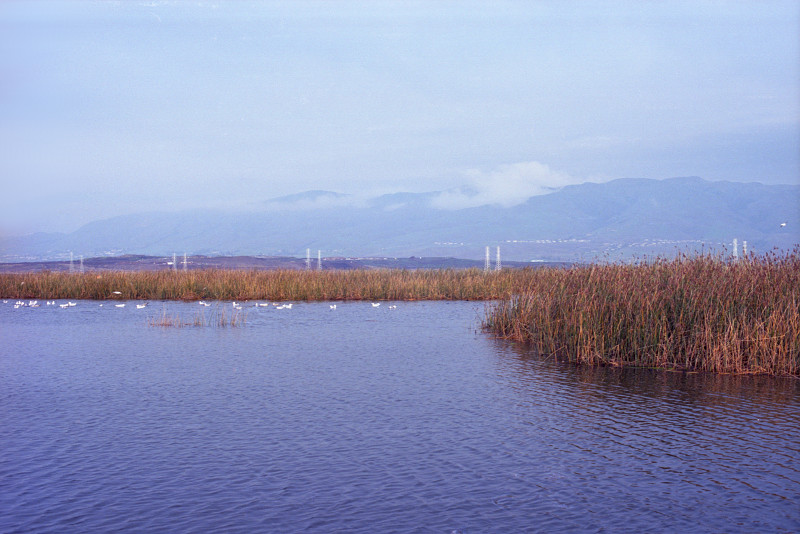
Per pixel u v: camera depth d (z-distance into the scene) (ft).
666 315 62.23
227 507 29.04
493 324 87.86
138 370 59.52
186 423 41.91
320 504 29.32
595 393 50.21
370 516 28.09
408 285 141.90
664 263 71.92
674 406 46.26
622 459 35.24
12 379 55.52
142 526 27.14
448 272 162.50
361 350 70.95
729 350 58.29
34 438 38.83
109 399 48.34
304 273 153.38
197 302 132.77
